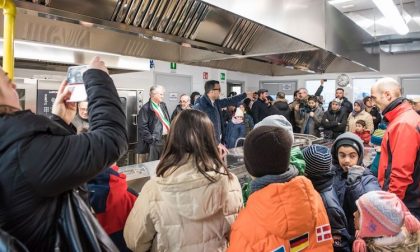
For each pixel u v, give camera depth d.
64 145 0.64
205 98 3.07
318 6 2.35
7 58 0.83
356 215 1.20
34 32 1.86
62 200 0.69
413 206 1.61
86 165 0.64
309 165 1.21
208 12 1.81
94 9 1.38
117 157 0.71
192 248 0.92
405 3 5.11
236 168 1.61
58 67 3.32
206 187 0.90
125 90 3.87
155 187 0.93
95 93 0.74
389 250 1.05
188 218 0.90
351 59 3.09
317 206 0.88
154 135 3.74
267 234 0.82
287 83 8.37
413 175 1.62
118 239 1.02
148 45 2.58
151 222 0.92
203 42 2.08
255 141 0.92
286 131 0.95
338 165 1.55
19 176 0.61
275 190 0.83
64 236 0.66
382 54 7.27
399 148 1.61
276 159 0.90
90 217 0.71
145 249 0.96
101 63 0.80
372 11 5.50
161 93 3.80
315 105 5.25
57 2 1.27
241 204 1.03
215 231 0.94
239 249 0.84
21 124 0.63
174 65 6.45
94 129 0.70
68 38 2.06
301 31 2.16
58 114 0.85
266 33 2.33
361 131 3.93
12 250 0.55
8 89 0.68
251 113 5.16
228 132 4.35
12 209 0.61
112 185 1.02
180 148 0.96
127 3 1.48
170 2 1.63
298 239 0.83
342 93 5.17
